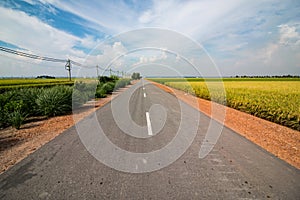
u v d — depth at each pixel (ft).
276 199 7.45
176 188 8.16
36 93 27.81
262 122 22.33
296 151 12.57
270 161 10.89
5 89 36.40
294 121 19.47
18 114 19.01
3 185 8.33
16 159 11.01
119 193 7.79
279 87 74.08
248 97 35.65
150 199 7.41
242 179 8.90
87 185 8.36
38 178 8.91
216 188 8.16
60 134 16.20
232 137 15.53
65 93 29.37
